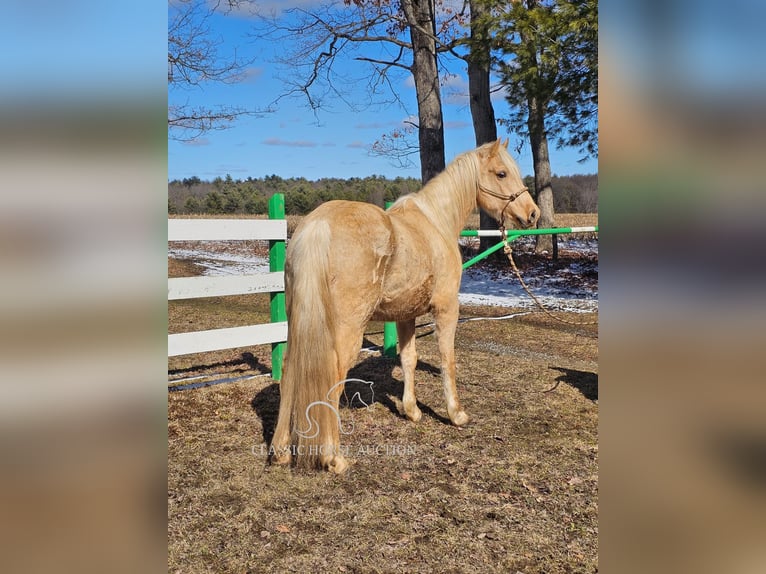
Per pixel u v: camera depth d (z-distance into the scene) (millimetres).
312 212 3006
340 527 2562
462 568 2275
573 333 7348
